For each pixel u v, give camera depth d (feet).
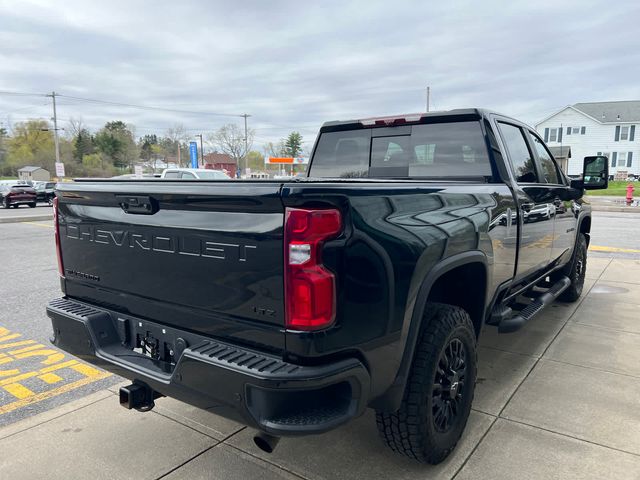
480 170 11.40
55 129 152.46
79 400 11.59
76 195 9.05
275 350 6.57
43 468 8.89
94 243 8.97
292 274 6.21
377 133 13.04
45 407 11.43
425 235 7.80
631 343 14.92
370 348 6.93
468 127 11.57
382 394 7.64
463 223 8.85
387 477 8.53
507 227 10.82
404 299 7.38
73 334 8.96
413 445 8.23
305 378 6.16
